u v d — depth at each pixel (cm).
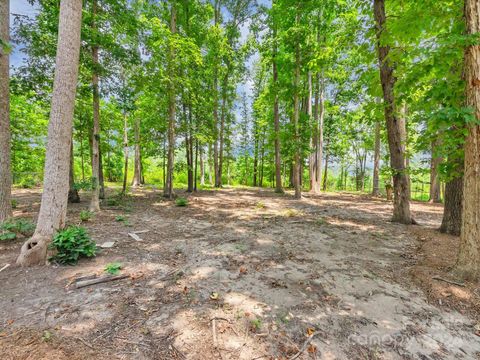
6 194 480
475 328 219
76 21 381
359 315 237
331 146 2084
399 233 525
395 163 623
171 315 231
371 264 359
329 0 927
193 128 1135
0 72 470
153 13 1138
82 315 229
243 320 226
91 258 371
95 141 705
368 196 1369
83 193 1234
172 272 329
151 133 1120
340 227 581
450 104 336
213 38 1315
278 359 182
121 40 720
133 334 204
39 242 345
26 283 289
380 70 562
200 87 1230
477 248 288
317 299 265
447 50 297
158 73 877
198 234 520
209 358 181
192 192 1391
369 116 604
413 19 395
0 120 471
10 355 177
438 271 320
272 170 2433
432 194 1143
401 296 270
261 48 1235
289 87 1139
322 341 202
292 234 520
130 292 274
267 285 295
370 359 184
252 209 838
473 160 282
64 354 179
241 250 418
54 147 365
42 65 628
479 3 258
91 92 729
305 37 1036
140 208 831
